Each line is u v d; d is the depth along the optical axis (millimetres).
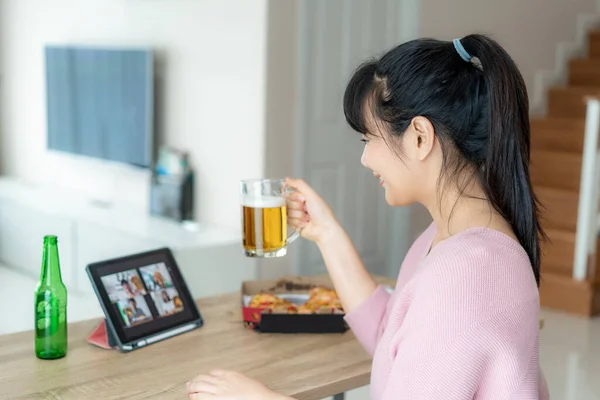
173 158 4332
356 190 4500
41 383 1472
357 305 1702
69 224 4496
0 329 4055
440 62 1220
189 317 1818
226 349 1702
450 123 1213
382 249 4723
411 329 1147
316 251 4312
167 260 1843
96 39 4926
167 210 4383
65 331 1613
